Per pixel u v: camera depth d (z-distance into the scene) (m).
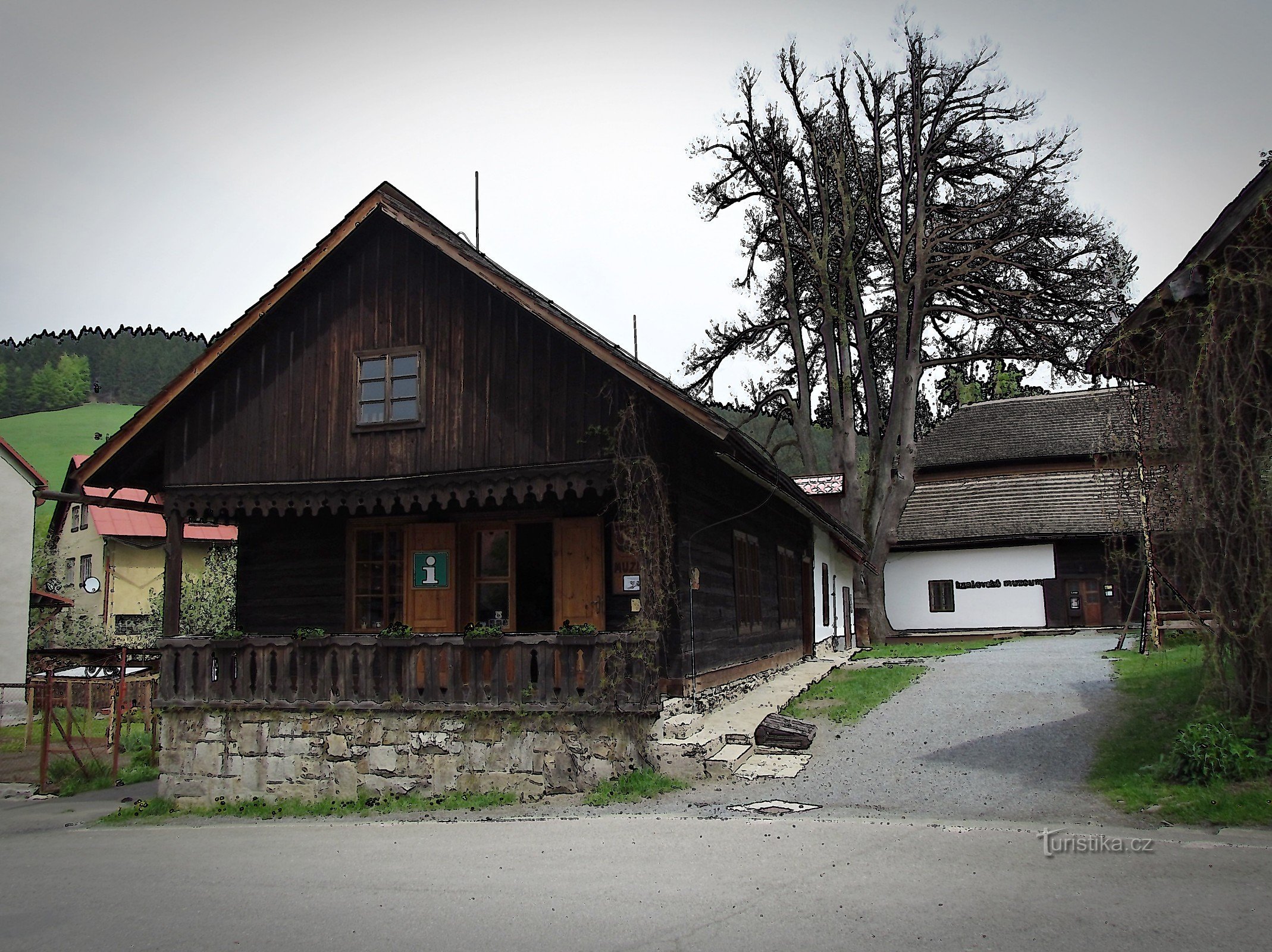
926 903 6.71
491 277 13.80
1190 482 9.83
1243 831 8.23
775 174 33.12
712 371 34.50
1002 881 7.12
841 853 8.20
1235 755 9.38
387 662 13.38
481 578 15.50
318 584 16.38
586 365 13.57
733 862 8.12
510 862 8.70
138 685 25.31
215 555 35.44
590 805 11.31
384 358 14.87
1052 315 30.42
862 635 32.31
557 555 14.82
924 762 11.96
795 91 33.16
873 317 33.75
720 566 15.79
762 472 14.09
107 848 11.18
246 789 13.80
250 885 8.50
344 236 14.81
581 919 6.82
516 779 12.60
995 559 36.25
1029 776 10.80
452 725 12.94
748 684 17.20
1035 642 28.98
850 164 33.12
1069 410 39.03
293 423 15.21
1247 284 9.15
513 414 13.91
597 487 13.27
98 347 117.06
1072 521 35.41
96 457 15.19
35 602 33.66
